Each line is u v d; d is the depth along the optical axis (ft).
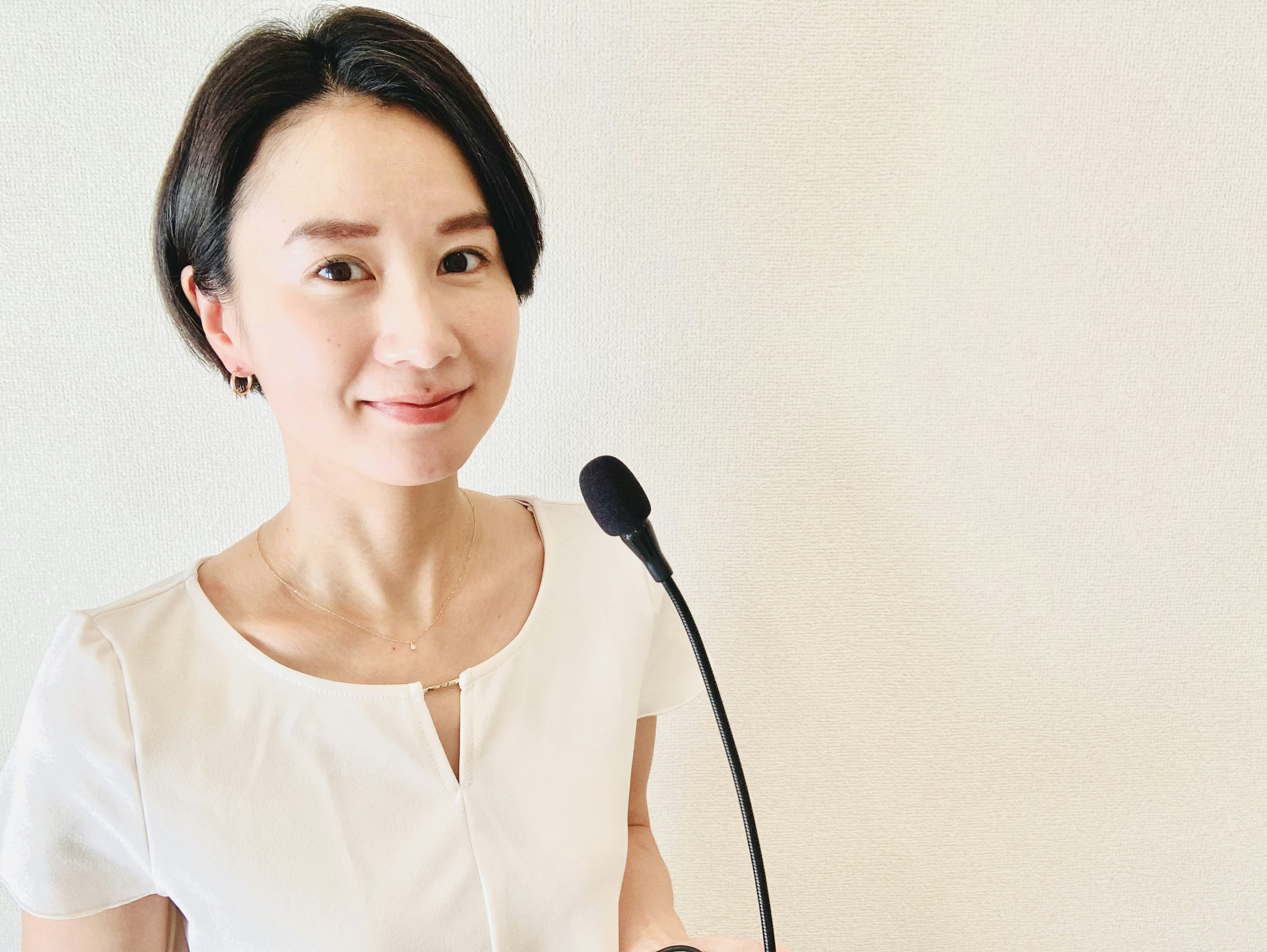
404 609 2.21
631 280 2.89
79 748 1.92
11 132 2.55
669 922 2.52
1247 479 3.22
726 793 3.46
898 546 3.21
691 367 2.98
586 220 2.83
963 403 3.09
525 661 2.30
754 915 3.60
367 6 2.54
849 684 3.34
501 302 1.97
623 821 2.45
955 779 3.48
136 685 1.96
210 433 2.85
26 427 2.76
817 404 3.05
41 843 1.94
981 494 3.18
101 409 2.78
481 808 2.15
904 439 3.10
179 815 1.96
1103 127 2.88
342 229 1.76
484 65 2.68
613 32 2.70
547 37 2.68
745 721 3.36
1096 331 3.05
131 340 2.74
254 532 2.32
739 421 3.05
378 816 2.07
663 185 2.83
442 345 1.77
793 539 3.18
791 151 2.84
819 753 3.41
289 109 1.77
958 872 3.58
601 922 2.32
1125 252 2.99
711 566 3.18
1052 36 2.80
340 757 2.06
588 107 2.75
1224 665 3.41
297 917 2.01
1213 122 2.90
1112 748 3.48
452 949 2.12
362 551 2.11
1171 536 3.26
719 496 3.11
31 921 2.05
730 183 2.85
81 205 2.63
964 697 3.39
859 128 2.83
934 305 2.99
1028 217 2.94
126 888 2.03
